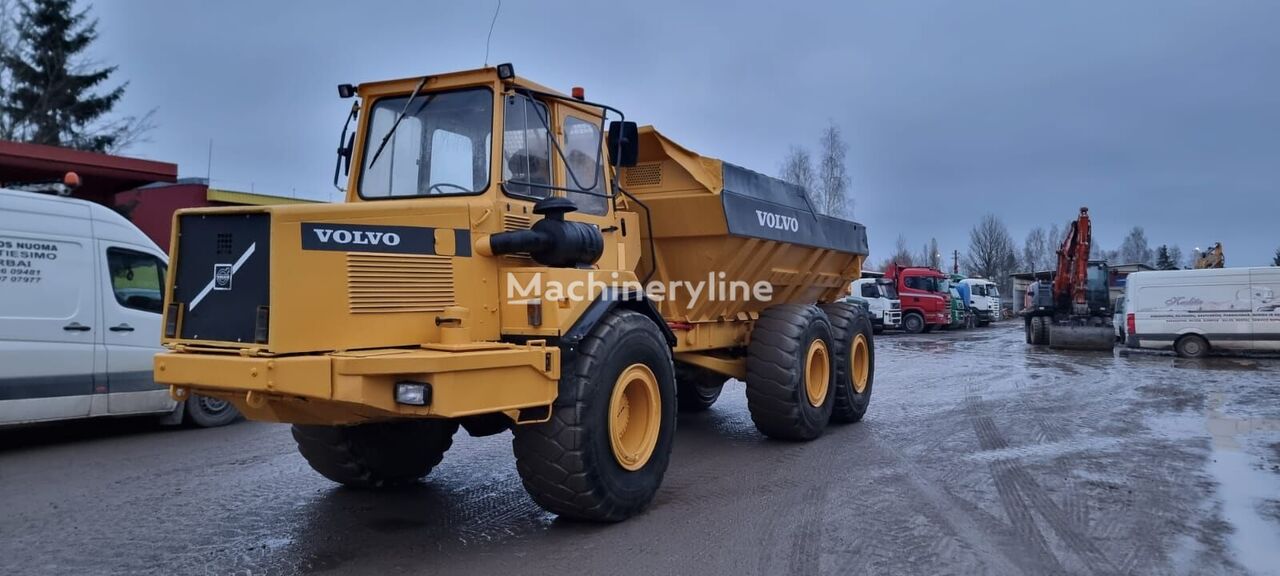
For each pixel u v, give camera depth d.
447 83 5.19
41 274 7.79
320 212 4.18
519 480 6.46
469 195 5.03
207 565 4.53
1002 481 6.46
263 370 3.91
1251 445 7.93
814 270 8.94
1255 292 18.30
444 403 4.13
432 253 4.59
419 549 4.81
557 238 4.96
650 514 5.51
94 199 14.77
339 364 3.99
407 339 4.46
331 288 4.18
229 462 7.15
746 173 7.48
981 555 4.73
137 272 8.68
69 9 28.14
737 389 12.20
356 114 5.53
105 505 5.75
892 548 4.84
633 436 5.48
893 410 10.20
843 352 8.84
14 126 26.81
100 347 8.18
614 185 6.17
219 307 4.20
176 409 8.88
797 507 5.70
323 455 5.71
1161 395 11.73
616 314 5.31
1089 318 22.52
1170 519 5.45
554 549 4.80
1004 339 26.97
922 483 6.39
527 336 4.86
